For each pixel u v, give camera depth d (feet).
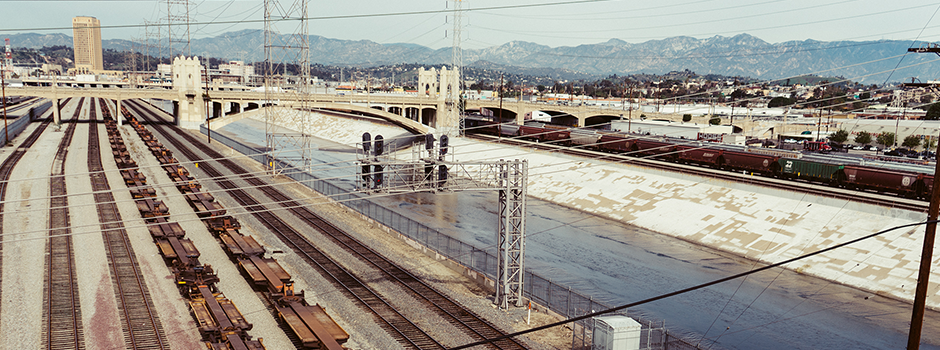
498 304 115.03
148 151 327.88
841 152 309.22
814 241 155.12
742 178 199.62
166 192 215.72
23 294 111.34
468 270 132.46
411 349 93.35
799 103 596.70
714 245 169.17
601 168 250.16
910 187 164.66
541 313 111.65
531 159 290.56
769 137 400.26
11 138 339.98
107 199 198.90
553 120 531.50
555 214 211.82
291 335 97.40
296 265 136.77
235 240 145.07
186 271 116.37
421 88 502.38
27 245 142.82
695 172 213.66
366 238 164.04
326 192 221.87
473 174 260.62
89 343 91.97
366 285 123.95
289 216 187.83
